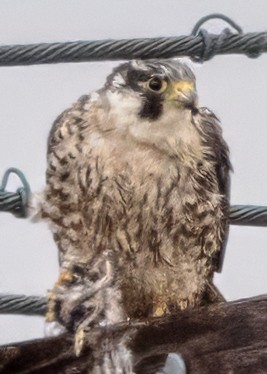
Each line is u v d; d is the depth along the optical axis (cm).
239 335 808
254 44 950
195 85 1046
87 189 1016
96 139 1027
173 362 799
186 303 1055
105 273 1006
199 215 1037
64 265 1012
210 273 1061
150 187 1019
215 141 1058
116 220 1019
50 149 1041
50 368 803
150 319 812
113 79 1055
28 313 1025
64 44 952
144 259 1030
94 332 810
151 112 1026
